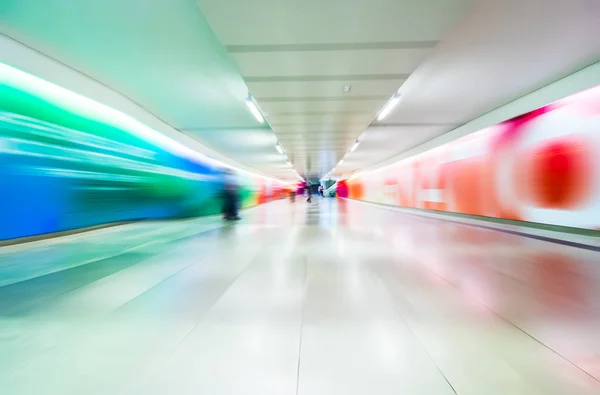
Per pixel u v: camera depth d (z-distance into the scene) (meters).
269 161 21.86
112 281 3.83
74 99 6.64
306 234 8.09
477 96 7.68
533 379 1.81
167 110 9.01
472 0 3.36
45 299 3.20
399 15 3.62
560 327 2.48
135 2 3.87
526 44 4.92
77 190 6.94
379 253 5.48
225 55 5.34
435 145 13.54
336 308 2.92
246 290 3.47
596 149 5.98
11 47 4.91
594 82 5.84
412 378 1.83
